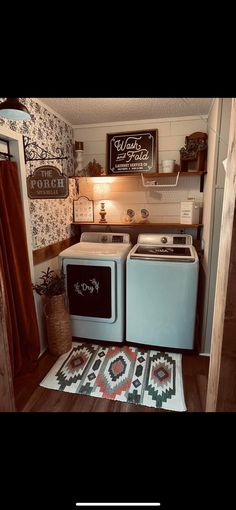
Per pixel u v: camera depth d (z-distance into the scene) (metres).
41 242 2.25
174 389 1.82
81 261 2.28
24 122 1.89
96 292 2.30
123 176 2.62
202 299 2.31
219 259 1.00
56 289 2.20
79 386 1.86
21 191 1.89
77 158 2.73
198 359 2.18
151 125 2.67
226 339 0.76
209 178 2.14
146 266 2.15
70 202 2.87
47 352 2.31
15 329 1.89
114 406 1.68
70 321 2.36
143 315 2.26
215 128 1.87
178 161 2.68
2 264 1.71
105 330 2.38
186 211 2.57
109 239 2.78
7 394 0.87
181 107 2.29
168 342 2.27
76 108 2.31
